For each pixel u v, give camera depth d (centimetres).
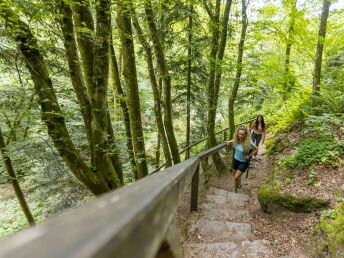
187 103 977
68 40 415
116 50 1212
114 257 36
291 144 713
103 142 430
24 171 750
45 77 387
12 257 26
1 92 463
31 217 580
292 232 387
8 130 491
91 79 446
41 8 391
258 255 341
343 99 629
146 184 76
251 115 1549
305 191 439
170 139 625
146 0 444
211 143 836
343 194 404
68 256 27
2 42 421
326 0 602
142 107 1398
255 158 839
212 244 364
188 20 847
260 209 484
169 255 95
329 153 493
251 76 956
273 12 902
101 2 384
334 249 300
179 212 489
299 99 791
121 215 44
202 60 945
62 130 401
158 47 560
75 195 762
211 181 765
